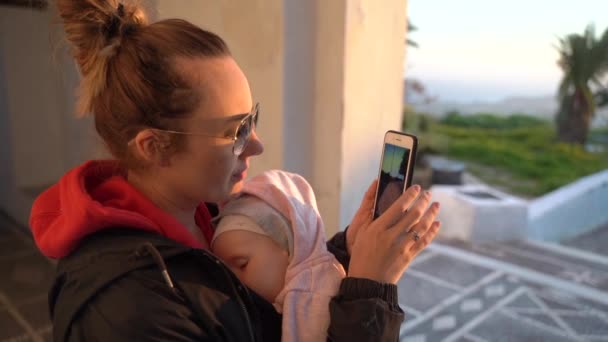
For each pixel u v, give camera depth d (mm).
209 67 680
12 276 3129
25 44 3557
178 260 676
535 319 2873
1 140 4164
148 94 659
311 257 812
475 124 13391
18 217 4094
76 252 696
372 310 699
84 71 710
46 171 3754
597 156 11789
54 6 735
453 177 7172
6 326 2557
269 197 848
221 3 1743
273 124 1658
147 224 701
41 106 3576
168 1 1972
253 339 709
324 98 1687
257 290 808
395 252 739
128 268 635
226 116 695
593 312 2982
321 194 1761
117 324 605
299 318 763
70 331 644
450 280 3451
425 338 2625
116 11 677
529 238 4969
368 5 1647
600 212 6668
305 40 1645
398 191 843
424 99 11328
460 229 4734
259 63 1657
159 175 746
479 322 2822
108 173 819
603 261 4090
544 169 11188
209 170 715
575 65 11766
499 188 10141
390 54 1796
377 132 1816
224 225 837
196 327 643
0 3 3164
